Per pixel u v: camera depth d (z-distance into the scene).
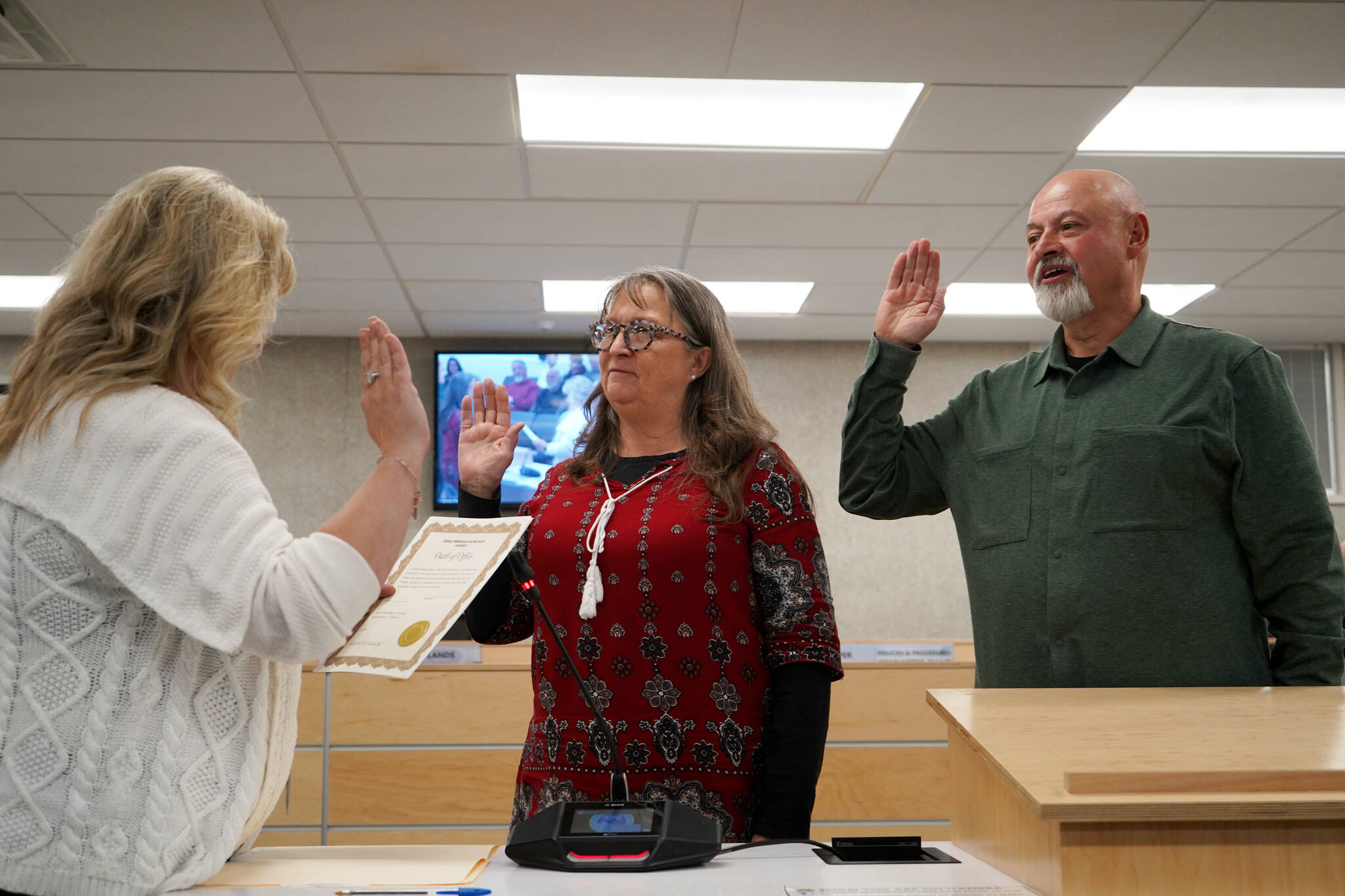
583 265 5.41
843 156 4.17
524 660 4.08
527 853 0.98
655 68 3.47
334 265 5.37
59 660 0.85
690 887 0.87
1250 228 4.93
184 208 0.96
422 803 3.89
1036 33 3.28
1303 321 6.49
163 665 0.87
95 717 0.84
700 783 1.32
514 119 3.83
